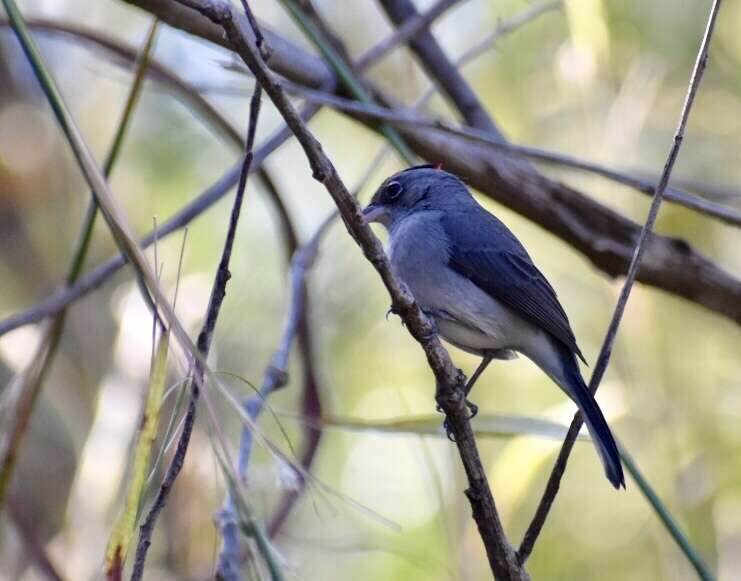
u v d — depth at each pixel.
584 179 11.63
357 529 10.91
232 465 5.04
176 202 12.75
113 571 4.91
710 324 10.98
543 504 6.62
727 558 10.20
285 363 8.77
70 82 13.41
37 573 10.08
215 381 5.04
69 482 12.09
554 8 10.71
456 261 9.17
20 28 5.62
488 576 9.83
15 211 13.33
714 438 10.59
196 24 8.45
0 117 13.43
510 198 10.38
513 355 9.51
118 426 10.80
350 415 11.73
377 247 5.92
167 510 9.89
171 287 12.11
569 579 10.63
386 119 9.02
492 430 8.05
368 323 12.14
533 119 11.76
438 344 6.31
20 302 13.13
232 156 13.06
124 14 12.88
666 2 10.77
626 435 10.59
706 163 10.92
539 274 9.19
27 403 8.04
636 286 10.76
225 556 7.05
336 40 10.08
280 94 5.36
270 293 12.26
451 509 9.69
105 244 13.38
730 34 10.77
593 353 11.18
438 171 10.08
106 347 12.59
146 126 13.05
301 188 12.79
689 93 6.64
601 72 10.77
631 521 10.62
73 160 13.57
